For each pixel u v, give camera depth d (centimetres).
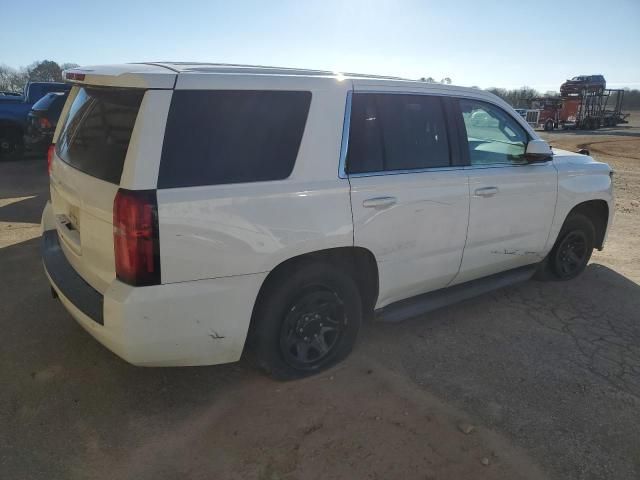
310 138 300
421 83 367
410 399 312
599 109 4650
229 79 276
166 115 255
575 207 495
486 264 416
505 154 422
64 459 256
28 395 304
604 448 277
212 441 272
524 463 263
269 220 280
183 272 259
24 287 454
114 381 321
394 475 252
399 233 342
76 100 342
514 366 356
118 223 248
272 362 312
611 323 429
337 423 288
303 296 314
